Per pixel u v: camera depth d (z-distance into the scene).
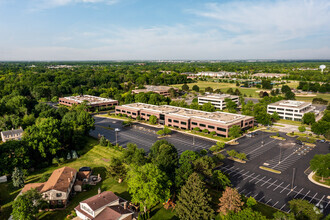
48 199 71.56
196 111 178.50
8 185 84.81
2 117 155.62
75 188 81.25
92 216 62.47
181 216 62.09
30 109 188.25
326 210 70.00
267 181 87.81
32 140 100.69
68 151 114.12
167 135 144.38
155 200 65.62
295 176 91.62
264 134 145.88
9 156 90.88
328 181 87.38
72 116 143.50
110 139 136.62
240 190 81.50
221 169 97.56
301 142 130.50
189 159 85.12
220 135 141.38
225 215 59.19
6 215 68.31
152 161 84.69
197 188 63.03
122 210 65.44
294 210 63.12
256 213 54.28
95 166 100.38
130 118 186.50
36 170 97.25
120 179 86.62
